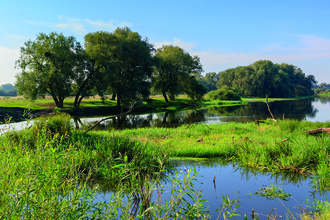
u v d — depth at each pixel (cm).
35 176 280
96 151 694
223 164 714
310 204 429
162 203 406
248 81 8956
